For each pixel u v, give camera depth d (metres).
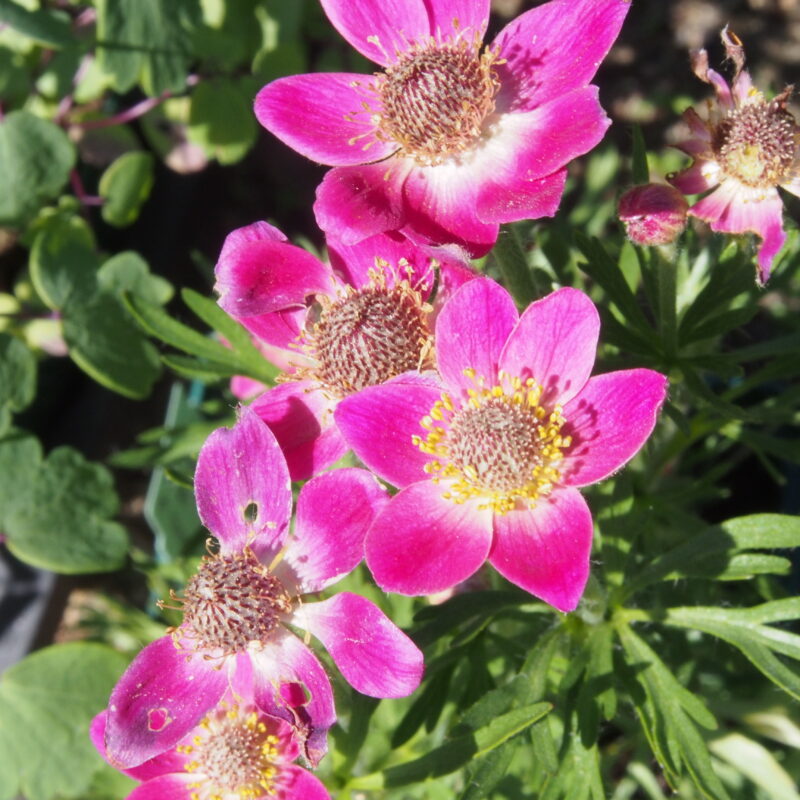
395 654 0.13
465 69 0.16
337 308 0.15
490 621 0.16
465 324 0.14
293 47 0.27
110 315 0.25
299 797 0.15
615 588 0.16
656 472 0.20
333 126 0.16
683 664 0.18
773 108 0.16
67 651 0.23
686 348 0.19
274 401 0.16
